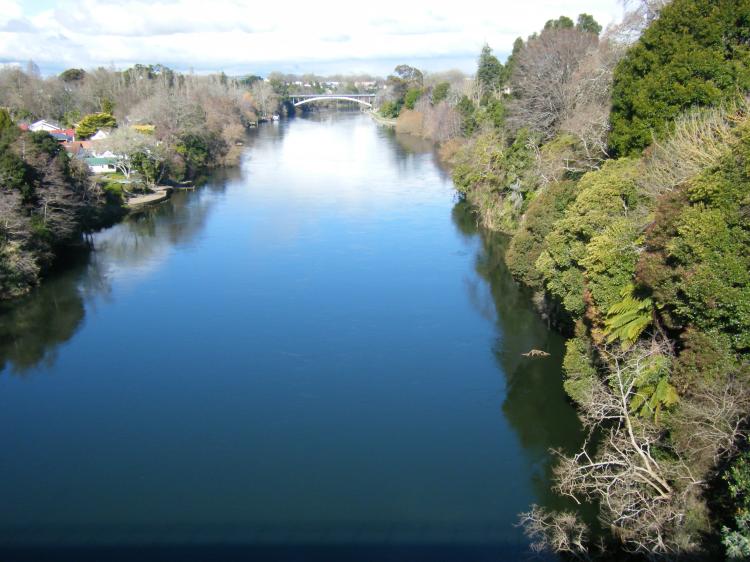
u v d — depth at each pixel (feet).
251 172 314.55
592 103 160.97
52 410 103.86
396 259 171.73
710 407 61.26
